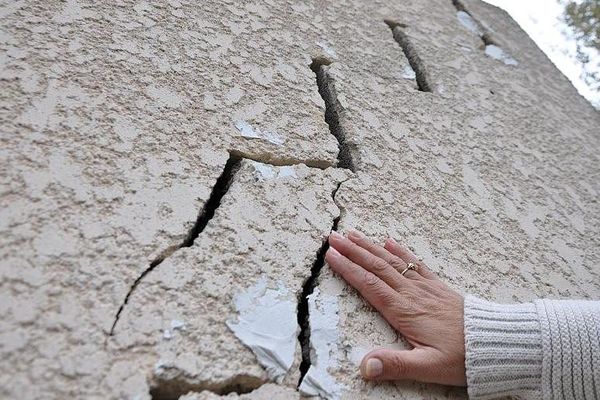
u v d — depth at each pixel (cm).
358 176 61
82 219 43
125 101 52
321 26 81
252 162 55
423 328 46
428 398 45
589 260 71
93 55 54
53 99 49
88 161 46
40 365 35
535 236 69
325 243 53
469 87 91
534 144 88
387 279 49
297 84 68
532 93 102
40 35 53
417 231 59
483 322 45
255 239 49
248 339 42
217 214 49
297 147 60
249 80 64
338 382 43
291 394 41
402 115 75
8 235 39
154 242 44
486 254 62
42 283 38
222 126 57
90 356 36
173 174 49
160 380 38
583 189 85
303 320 47
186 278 43
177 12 66
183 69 60
